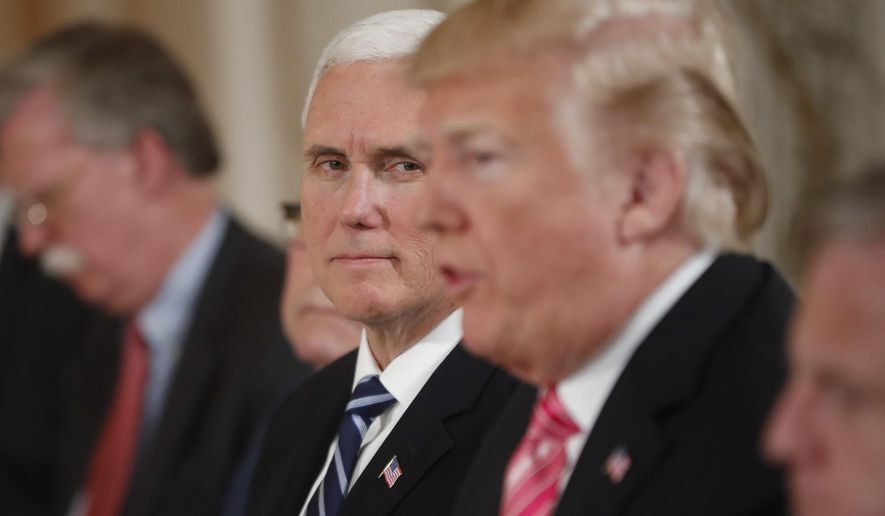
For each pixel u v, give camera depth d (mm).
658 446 4449
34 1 21625
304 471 6984
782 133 15484
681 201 4512
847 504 3391
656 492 4395
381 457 6301
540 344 4656
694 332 4574
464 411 6246
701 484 4312
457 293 4719
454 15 4711
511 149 4492
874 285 3293
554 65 4465
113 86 12039
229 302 11398
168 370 12188
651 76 4484
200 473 10500
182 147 12180
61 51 12195
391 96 6301
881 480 3346
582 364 4750
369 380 6613
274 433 7387
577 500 4539
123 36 12344
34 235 12359
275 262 11695
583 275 4512
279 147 20125
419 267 6332
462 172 4602
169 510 10523
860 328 3309
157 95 12172
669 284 4633
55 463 13422
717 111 4574
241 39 20172
